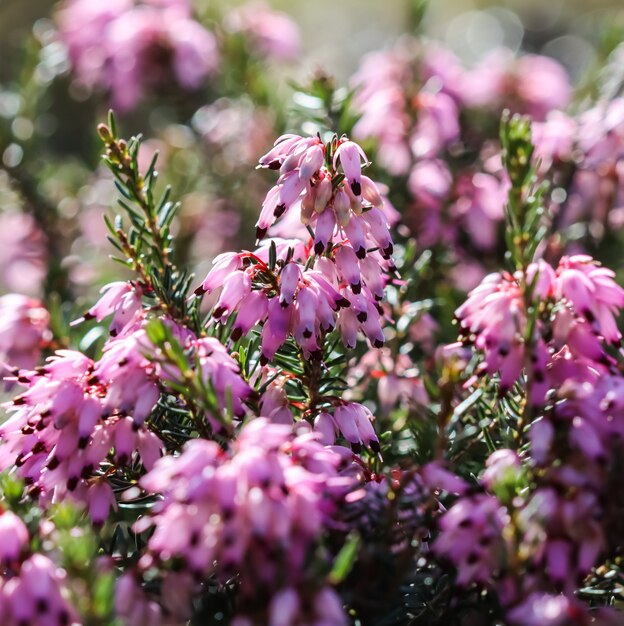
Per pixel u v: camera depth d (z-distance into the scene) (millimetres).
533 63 634
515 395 457
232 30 681
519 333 440
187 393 429
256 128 624
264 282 448
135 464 454
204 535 412
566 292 441
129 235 470
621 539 425
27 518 423
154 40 637
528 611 414
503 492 421
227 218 650
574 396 429
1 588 414
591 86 605
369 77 596
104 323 522
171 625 421
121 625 409
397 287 495
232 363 433
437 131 563
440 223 543
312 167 438
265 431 414
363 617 430
